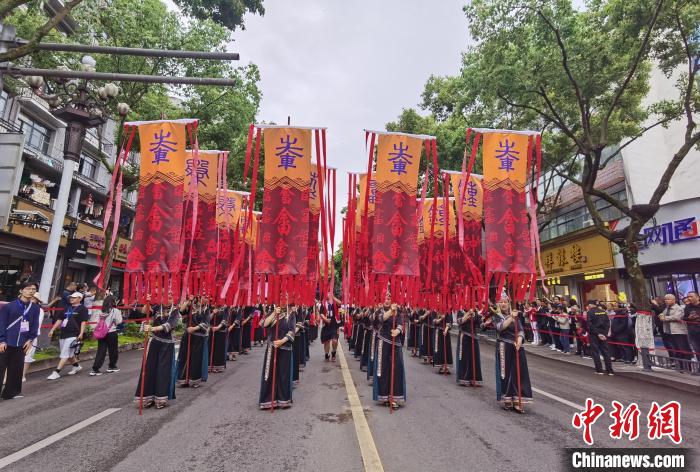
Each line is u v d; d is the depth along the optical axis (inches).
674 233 560.7
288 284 233.1
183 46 544.4
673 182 580.7
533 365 415.2
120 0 507.8
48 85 483.8
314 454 156.8
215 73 591.5
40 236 655.8
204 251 275.6
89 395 251.0
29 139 684.7
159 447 162.9
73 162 373.4
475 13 443.2
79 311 321.7
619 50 410.0
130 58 530.0
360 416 208.5
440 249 347.3
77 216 770.8
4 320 241.4
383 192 248.4
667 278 601.9
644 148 627.5
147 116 606.2
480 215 341.1
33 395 250.1
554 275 837.8
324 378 322.3
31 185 663.1
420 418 208.7
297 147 241.0
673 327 378.0
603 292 721.0
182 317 288.4
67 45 245.9
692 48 394.3
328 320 425.7
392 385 227.1
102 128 867.4
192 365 283.9
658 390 293.1
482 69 488.7
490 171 255.8
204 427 189.8
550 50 429.7
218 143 660.7
